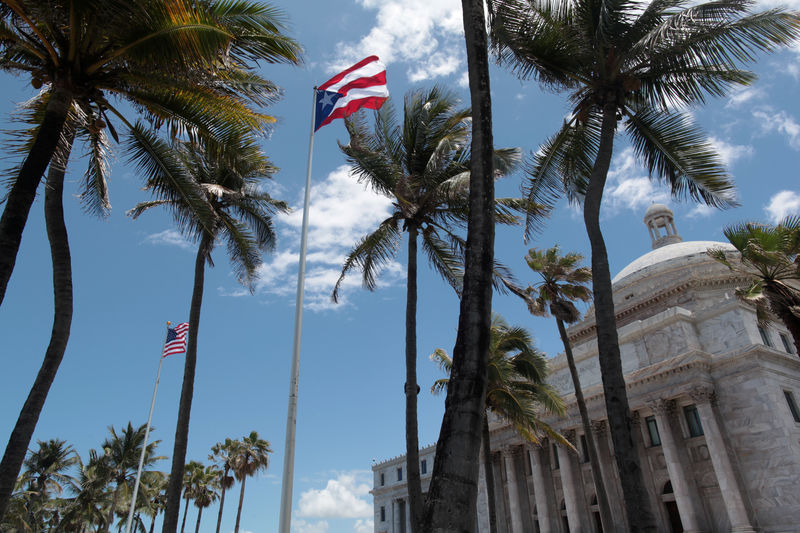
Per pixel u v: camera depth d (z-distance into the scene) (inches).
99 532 2768.2
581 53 592.4
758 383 1391.5
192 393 806.5
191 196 633.0
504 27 586.2
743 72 590.9
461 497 255.3
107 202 640.4
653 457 1601.9
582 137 680.4
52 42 487.5
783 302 885.2
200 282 888.3
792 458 1273.4
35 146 426.9
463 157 826.2
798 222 873.5
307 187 736.3
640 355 1740.9
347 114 798.5
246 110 530.9
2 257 378.9
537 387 1149.1
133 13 430.9
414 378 709.9
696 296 1879.9
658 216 2876.5
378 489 2994.6
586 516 1697.8
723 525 1379.2
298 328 609.0
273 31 534.6
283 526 492.7
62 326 489.4
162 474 2438.5
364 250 861.8
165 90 521.0
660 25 552.7
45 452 2412.6
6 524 1993.1
